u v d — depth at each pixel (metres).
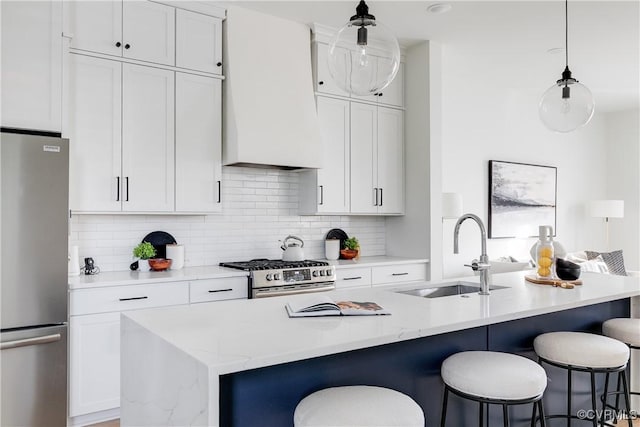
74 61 3.04
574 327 2.73
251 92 3.70
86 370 2.86
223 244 4.03
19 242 2.52
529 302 2.32
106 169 3.15
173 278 3.18
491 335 2.31
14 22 2.64
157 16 3.36
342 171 4.28
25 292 2.54
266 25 3.85
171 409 1.56
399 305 2.22
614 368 2.18
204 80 3.57
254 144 3.62
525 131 6.51
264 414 1.62
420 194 4.58
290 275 3.67
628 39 4.29
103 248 3.46
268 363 1.42
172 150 3.42
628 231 7.41
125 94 3.23
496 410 2.31
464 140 5.77
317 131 4.00
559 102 2.80
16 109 2.64
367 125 4.44
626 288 2.80
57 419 2.66
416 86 4.59
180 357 1.49
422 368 2.05
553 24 3.96
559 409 2.62
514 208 6.28
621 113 7.48
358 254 4.58
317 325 1.82
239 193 4.12
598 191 7.54
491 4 3.60
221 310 2.11
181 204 3.46
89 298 2.88
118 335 2.97
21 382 2.54
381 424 1.44
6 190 2.47
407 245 4.73
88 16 3.09
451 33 4.20
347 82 2.13
